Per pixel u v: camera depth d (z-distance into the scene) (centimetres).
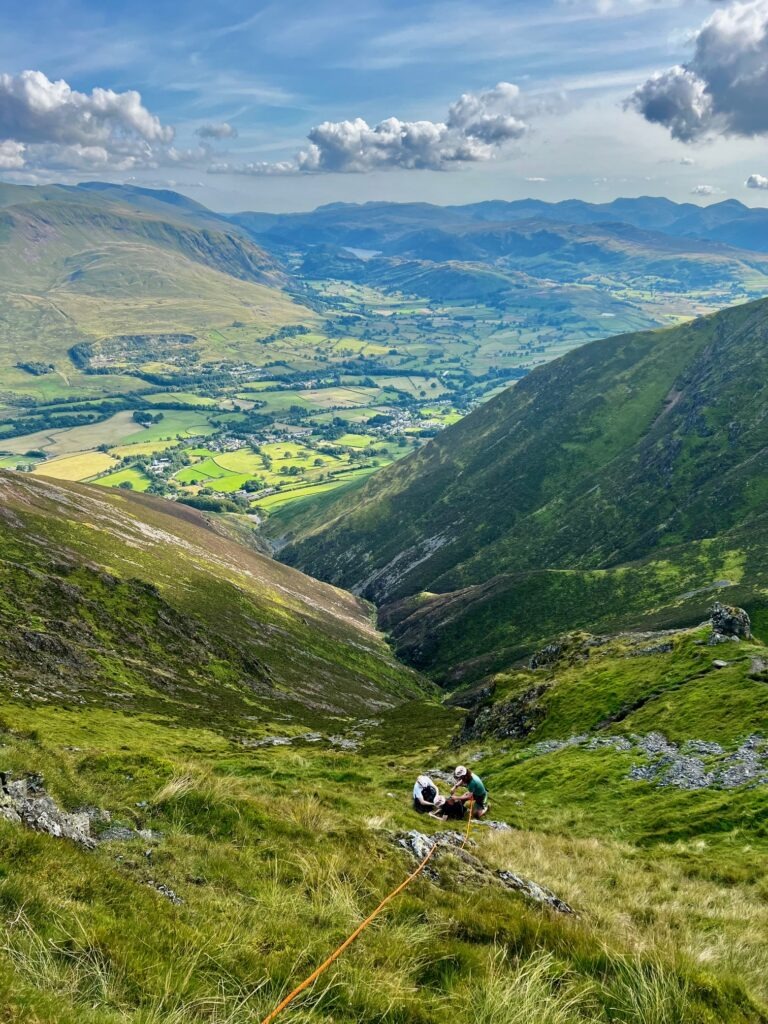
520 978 789
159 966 706
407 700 17212
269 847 1290
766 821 3609
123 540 17175
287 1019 678
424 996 807
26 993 565
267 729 10031
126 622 12138
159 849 1162
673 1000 819
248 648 14388
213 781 1573
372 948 917
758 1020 859
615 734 5625
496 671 19500
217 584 17562
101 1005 619
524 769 5556
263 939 875
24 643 9556
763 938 1561
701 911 1850
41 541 13975
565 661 8231
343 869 1248
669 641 7094
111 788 1459
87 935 720
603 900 1733
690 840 3597
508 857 2036
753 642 6569
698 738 4994
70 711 7744
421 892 1256
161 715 9169
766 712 4941
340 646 18888
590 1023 759
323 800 2131
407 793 3797
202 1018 656
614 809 4297
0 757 1286
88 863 936
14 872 805
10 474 18238
